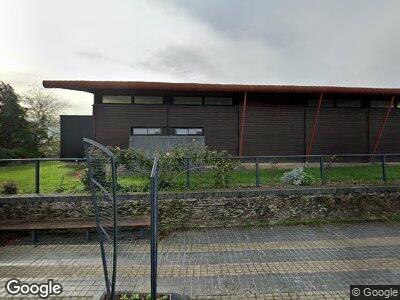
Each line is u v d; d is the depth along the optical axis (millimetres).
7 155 21844
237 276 4969
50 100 30047
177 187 8281
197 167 8406
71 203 7625
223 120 14531
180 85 13008
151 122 14117
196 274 5062
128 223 7047
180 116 14281
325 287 4562
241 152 14523
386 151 15289
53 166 9383
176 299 3977
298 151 14875
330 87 13414
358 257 5684
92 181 3650
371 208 8227
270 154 14703
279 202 8000
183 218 7754
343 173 10062
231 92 13969
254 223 7879
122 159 8234
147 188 8164
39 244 6750
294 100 14922
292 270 5164
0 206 7531
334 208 8125
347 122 15156
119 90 13703
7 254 6141
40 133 27156
